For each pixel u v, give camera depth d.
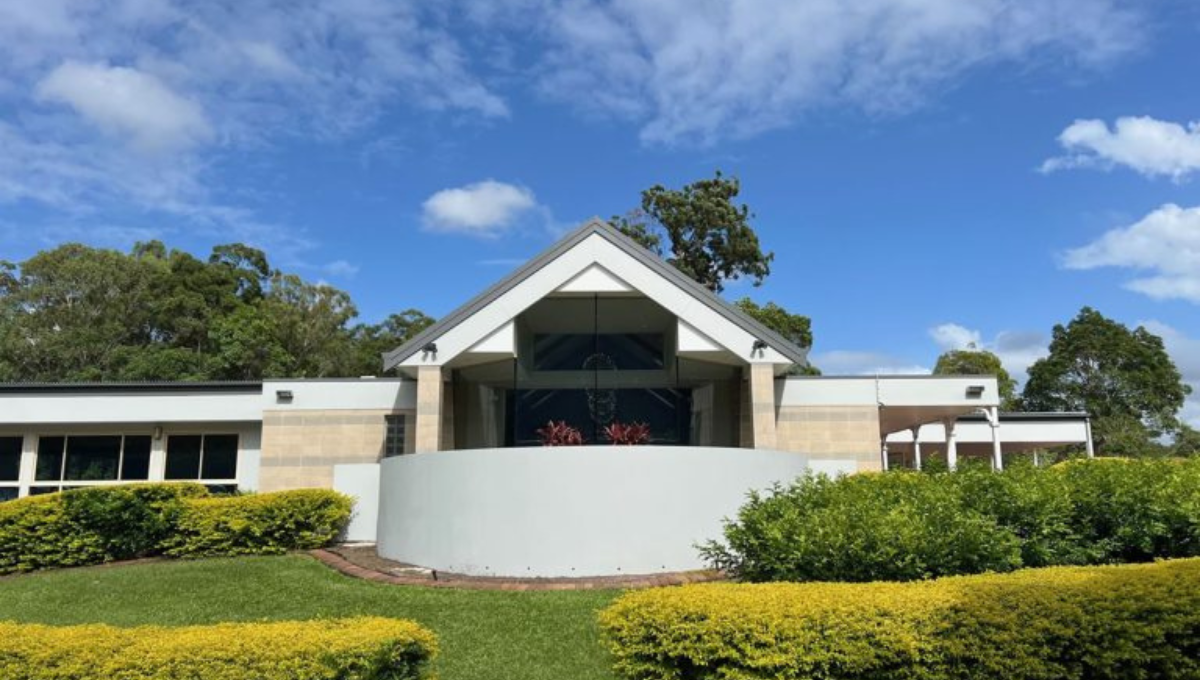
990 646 4.87
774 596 5.39
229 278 44.84
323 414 18.84
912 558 6.62
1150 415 48.59
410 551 13.01
